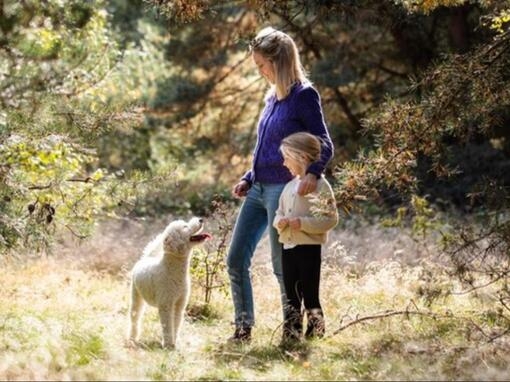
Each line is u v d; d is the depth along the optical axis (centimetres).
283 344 762
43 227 902
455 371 658
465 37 1898
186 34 2139
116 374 641
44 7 981
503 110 860
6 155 901
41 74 941
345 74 1956
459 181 1862
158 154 2364
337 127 2102
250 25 2050
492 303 875
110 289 1102
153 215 2011
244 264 806
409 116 816
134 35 2317
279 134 781
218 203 1062
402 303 953
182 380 643
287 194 774
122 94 1683
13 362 670
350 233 1501
